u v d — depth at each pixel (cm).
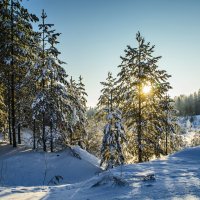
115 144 2444
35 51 2467
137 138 2467
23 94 2572
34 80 2395
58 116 2422
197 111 15925
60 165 2180
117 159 2411
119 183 704
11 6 2338
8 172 1938
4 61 2273
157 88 2475
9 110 2597
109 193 644
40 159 2220
